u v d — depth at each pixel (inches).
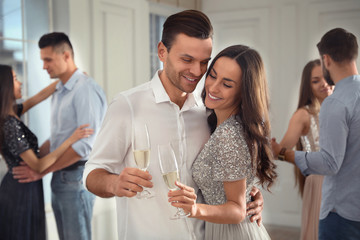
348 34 72.9
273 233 141.5
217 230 58.2
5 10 102.6
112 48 131.9
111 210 129.0
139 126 57.0
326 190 75.3
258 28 159.5
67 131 100.5
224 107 54.9
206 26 51.9
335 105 70.8
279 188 150.6
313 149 97.3
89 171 54.6
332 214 74.0
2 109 93.4
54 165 97.4
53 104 102.4
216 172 52.6
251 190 60.3
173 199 44.4
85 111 98.1
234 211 49.7
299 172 104.7
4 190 96.3
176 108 59.1
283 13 154.4
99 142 56.8
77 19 118.3
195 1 168.1
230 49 53.7
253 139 52.6
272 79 156.7
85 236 101.1
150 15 152.2
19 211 97.4
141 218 58.0
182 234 58.1
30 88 107.2
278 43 155.9
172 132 58.4
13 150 95.0
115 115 56.6
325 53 74.4
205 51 52.1
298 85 153.3
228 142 52.0
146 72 148.1
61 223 100.4
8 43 103.2
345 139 70.1
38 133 106.9
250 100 52.6
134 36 140.9
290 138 97.6
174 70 53.4
